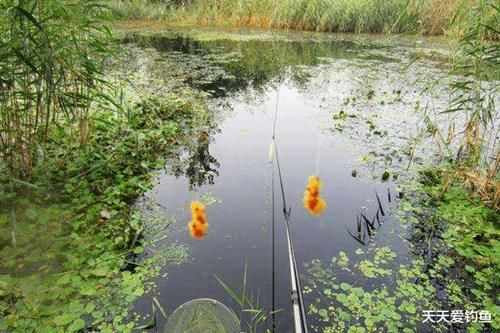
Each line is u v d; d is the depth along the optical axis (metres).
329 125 5.98
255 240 3.33
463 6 3.93
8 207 3.43
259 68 9.49
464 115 6.36
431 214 3.76
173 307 2.62
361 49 11.94
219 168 4.56
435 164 4.71
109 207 3.61
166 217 3.60
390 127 5.85
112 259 2.99
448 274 3.02
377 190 4.17
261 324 2.52
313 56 10.97
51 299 2.59
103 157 4.31
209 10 16.59
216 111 6.46
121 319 2.49
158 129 5.19
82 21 3.58
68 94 3.71
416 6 6.29
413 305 2.70
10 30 3.20
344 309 2.67
